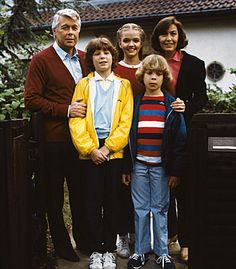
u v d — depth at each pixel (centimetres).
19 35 486
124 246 300
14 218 205
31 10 470
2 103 464
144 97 273
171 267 267
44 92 284
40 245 275
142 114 270
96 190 270
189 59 292
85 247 306
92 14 1047
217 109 607
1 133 198
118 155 271
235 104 601
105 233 278
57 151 283
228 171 205
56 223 291
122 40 293
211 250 210
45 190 284
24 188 232
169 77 268
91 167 268
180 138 262
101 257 276
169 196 279
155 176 268
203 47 933
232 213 207
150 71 264
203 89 292
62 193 292
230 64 913
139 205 273
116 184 272
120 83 274
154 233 275
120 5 1094
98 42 271
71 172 293
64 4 510
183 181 281
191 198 210
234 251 208
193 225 211
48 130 282
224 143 216
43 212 275
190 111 283
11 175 201
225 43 914
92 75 278
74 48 294
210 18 916
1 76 501
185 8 942
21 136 225
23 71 526
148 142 267
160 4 1027
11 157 201
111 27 998
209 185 207
